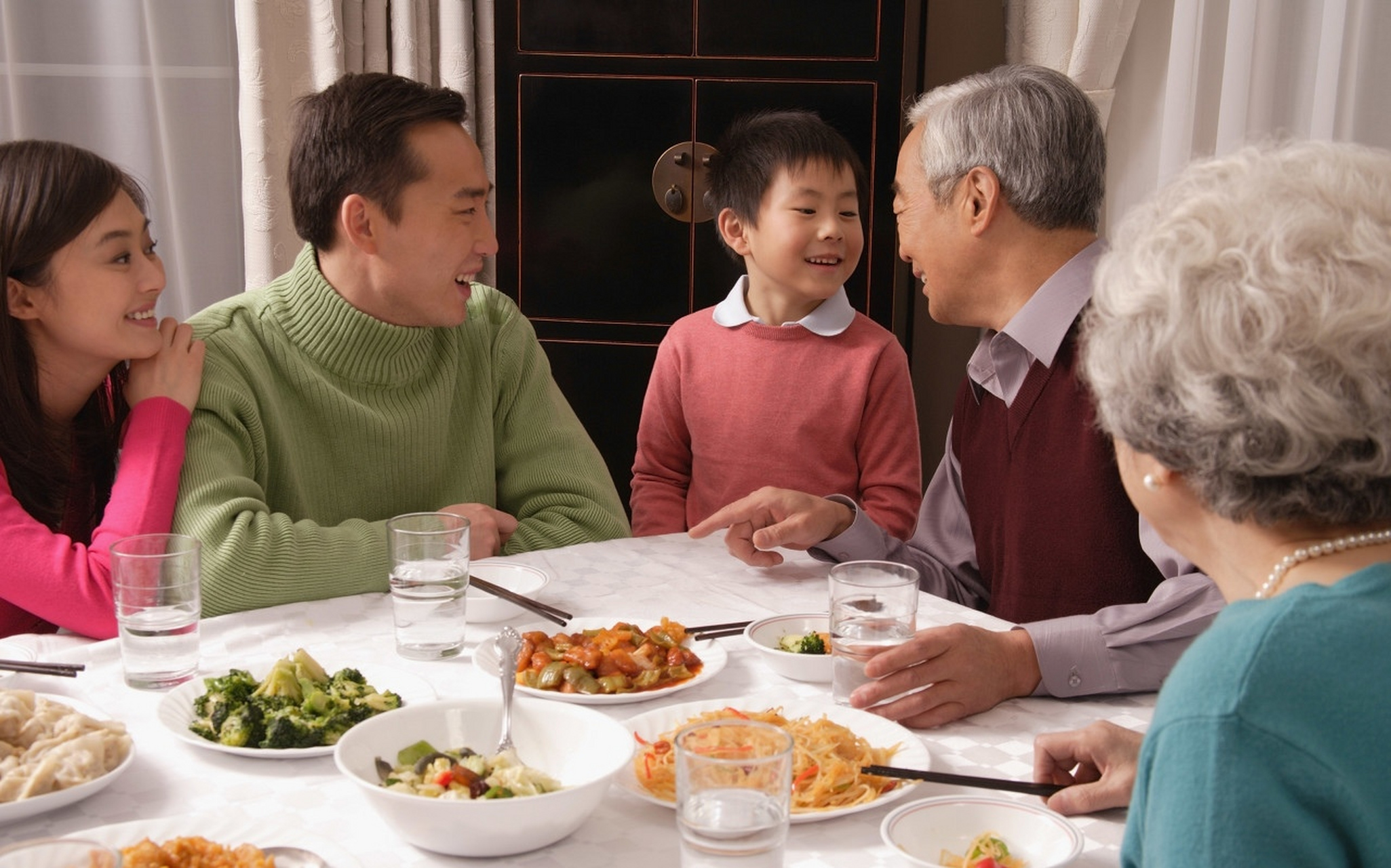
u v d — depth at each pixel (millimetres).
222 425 1906
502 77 3316
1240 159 853
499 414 2336
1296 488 774
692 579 1816
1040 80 1824
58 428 1842
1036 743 1157
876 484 2514
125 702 1338
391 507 2168
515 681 1367
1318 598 748
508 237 3385
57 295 1739
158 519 1729
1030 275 1871
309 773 1168
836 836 1058
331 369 2076
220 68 3664
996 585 1950
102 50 3582
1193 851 713
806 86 3266
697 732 942
